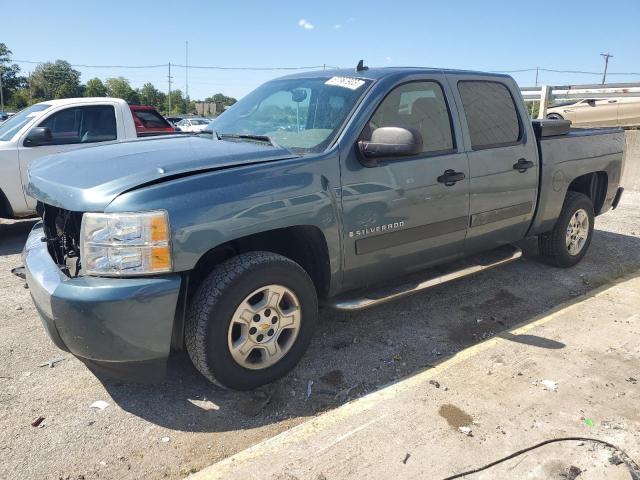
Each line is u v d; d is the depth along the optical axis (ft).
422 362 11.68
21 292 15.67
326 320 13.66
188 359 11.55
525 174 14.78
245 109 13.78
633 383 10.64
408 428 9.12
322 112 11.91
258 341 10.07
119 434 9.11
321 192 10.41
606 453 8.55
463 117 13.42
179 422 9.46
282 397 10.26
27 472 8.18
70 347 8.95
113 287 8.46
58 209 10.83
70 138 22.97
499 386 10.46
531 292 15.87
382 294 12.07
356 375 11.08
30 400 10.05
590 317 13.82
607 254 19.93
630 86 41.60
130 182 8.93
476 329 13.38
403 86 12.31
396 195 11.64
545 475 8.06
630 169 35.19
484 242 14.39
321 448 8.60
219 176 9.37
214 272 9.58
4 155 21.16
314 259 11.27
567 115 51.24
